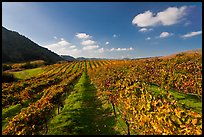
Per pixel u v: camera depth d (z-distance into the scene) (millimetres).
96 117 18547
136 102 14539
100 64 89125
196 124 10047
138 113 13016
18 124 12938
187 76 20625
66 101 25594
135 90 16812
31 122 13672
